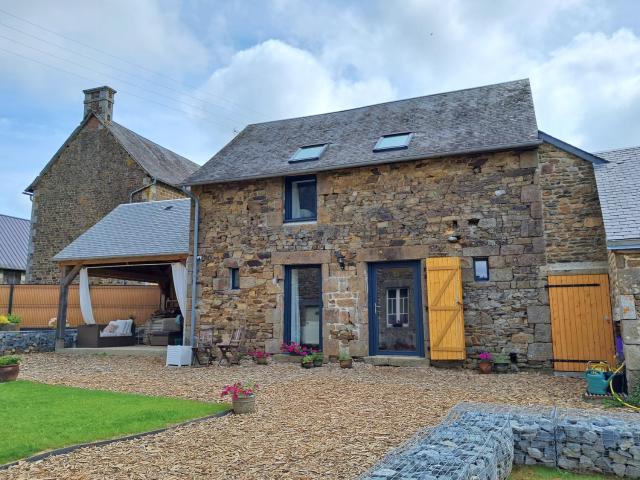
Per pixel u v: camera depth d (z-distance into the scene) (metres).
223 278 11.27
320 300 10.55
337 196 10.45
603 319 8.35
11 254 26.14
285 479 3.60
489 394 6.76
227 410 5.77
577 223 8.78
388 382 7.85
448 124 10.73
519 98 10.98
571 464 4.20
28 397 6.63
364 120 12.38
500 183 9.32
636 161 8.69
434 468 3.13
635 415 4.82
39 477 3.65
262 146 12.52
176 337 13.88
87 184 20.52
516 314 8.92
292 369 9.47
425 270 9.62
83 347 13.27
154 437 4.69
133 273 15.34
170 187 20.30
